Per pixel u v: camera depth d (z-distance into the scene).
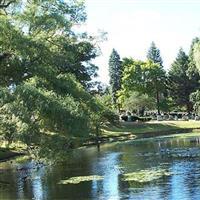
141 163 35.12
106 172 31.27
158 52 131.88
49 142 21.22
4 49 24.92
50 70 24.91
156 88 105.38
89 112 24.78
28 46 24.41
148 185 25.52
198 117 92.44
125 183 26.50
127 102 105.94
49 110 20.72
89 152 47.16
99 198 22.91
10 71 25.83
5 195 24.81
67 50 32.16
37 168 34.78
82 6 33.59
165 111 111.06
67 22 28.56
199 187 24.30
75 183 27.41
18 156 41.53
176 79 110.81
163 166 32.62
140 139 62.47
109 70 131.50
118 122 77.19
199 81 105.00
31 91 20.98
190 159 35.75
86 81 74.12
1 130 20.66
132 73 104.62
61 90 24.14
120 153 44.19
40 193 24.91
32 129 20.55
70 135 21.80
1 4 29.39
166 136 65.38
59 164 36.62
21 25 27.69
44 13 28.75
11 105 20.56
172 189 24.11
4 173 32.97
